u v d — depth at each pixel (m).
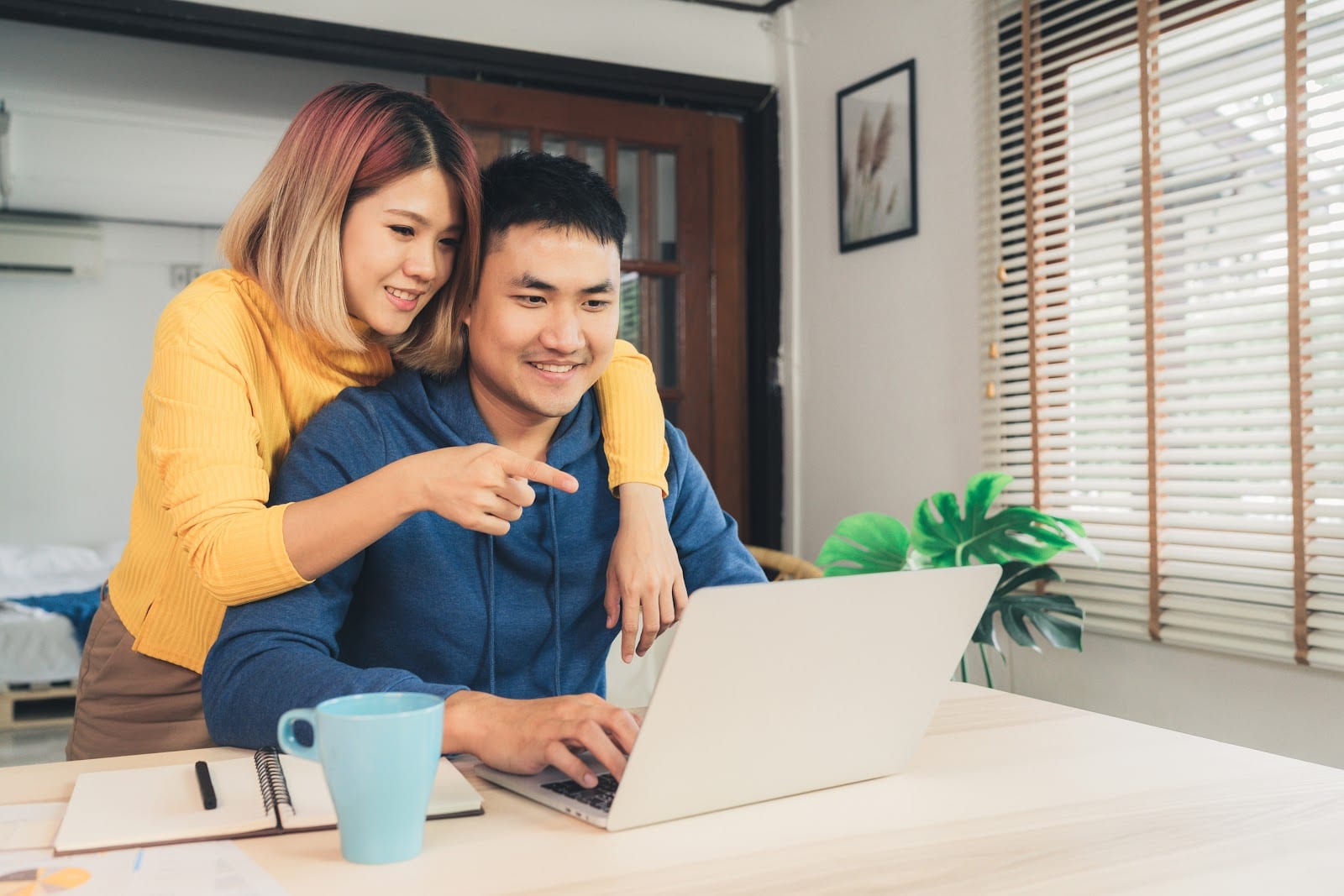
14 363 5.83
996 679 2.42
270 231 1.00
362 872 0.56
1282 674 1.85
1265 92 1.85
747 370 3.15
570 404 1.01
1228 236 1.91
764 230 3.09
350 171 0.97
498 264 0.97
